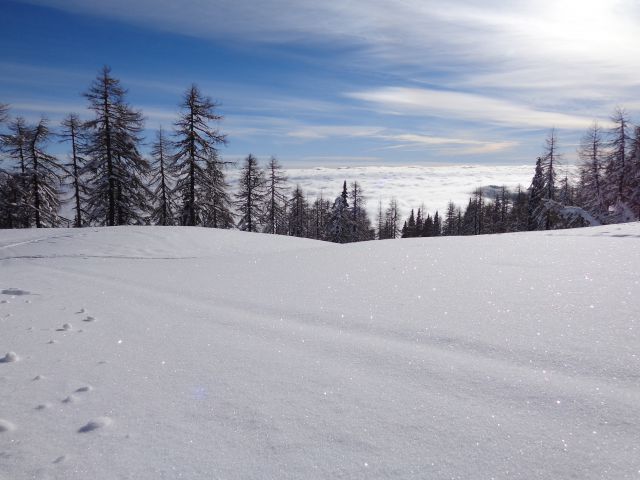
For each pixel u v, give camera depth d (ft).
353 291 17.42
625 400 7.64
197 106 89.86
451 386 8.75
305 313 15.02
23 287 20.49
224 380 9.44
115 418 7.72
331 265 23.53
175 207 101.30
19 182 92.94
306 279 20.63
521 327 11.50
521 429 7.03
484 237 29.43
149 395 8.70
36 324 14.08
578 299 12.97
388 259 23.11
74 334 13.01
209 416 7.79
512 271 17.26
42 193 97.71
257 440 6.97
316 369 9.98
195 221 95.35
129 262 29.27
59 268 26.66
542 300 13.33
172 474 6.10
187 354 11.19
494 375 9.08
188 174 93.45
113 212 88.53
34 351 11.43
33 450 6.70
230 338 12.57
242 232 48.88
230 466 6.29
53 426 7.44
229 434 7.17
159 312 15.84
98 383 9.32
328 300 16.43
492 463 6.20
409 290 16.55
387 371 9.70
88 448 6.75
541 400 7.91
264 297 17.74
